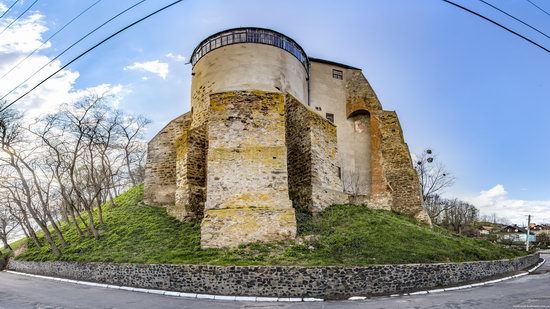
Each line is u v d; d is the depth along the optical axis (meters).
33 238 28.97
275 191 19.39
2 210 34.88
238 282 15.06
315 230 19.80
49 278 20.80
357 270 15.22
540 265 28.70
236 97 20.81
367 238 18.83
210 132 20.27
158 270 16.44
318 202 22.06
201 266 15.64
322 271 14.99
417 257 17.39
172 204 26.53
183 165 23.55
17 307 12.95
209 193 19.22
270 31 25.58
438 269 16.83
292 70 26.20
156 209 26.05
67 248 23.53
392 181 28.12
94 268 18.97
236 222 18.42
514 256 24.92
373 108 29.97
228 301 14.02
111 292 15.88
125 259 18.34
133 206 28.27
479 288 16.55
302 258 16.52
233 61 24.61
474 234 54.66
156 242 20.16
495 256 22.11
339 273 15.06
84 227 27.16
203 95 25.39
